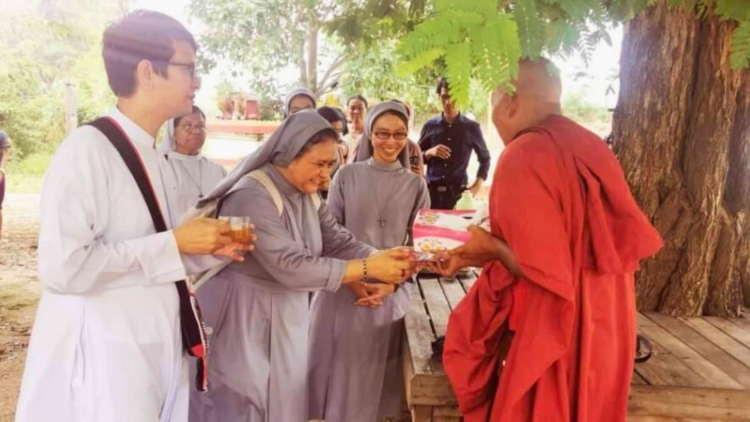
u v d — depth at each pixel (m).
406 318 2.60
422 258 1.95
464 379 1.87
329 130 2.30
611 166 1.66
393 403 2.86
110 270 1.56
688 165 2.63
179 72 1.66
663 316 2.66
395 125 2.86
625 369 1.79
